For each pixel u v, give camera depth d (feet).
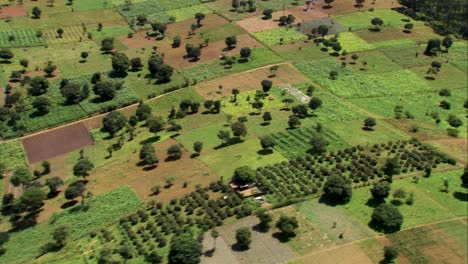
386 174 377.71
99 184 394.32
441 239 313.32
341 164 392.68
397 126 465.06
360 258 299.38
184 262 291.17
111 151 441.68
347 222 329.93
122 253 305.32
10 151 449.89
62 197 384.68
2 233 344.08
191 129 466.29
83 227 342.64
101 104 514.27
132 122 482.28
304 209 343.26
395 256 289.94
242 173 363.35
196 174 392.06
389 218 318.86
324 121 467.93
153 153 411.95
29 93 523.70
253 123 467.11
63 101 517.96
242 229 310.04
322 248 308.19
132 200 367.25
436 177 378.94
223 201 352.69
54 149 455.63
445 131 461.37
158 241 320.29
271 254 304.71
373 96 530.27
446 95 535.19
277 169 388.16
